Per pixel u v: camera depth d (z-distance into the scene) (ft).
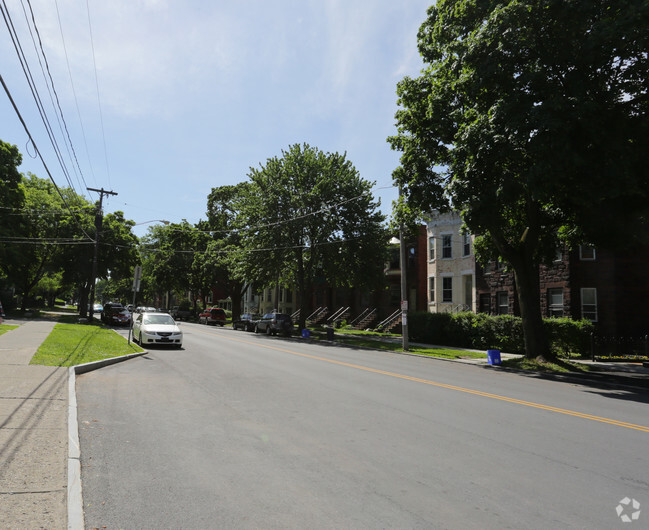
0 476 14.11
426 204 56.90
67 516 11.77
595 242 53.47
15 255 118.32
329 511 12.84
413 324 93.15
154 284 214.07
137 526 11.72
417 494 14.14
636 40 35.70
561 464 17.21
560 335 67.46
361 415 24.70
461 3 46.75
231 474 15.61
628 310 74.84
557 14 38.04
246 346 68.80
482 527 12.00
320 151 108.68
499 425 23.18
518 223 63.41
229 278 159.33
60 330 71.36
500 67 41.65
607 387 41.22
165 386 32.37
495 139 40.93
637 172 40.60
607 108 39.68
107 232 131.23
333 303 158.40
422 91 56.80
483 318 76.95
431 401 29.19
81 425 21.20
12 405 22.86
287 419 23.48
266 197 106.73
